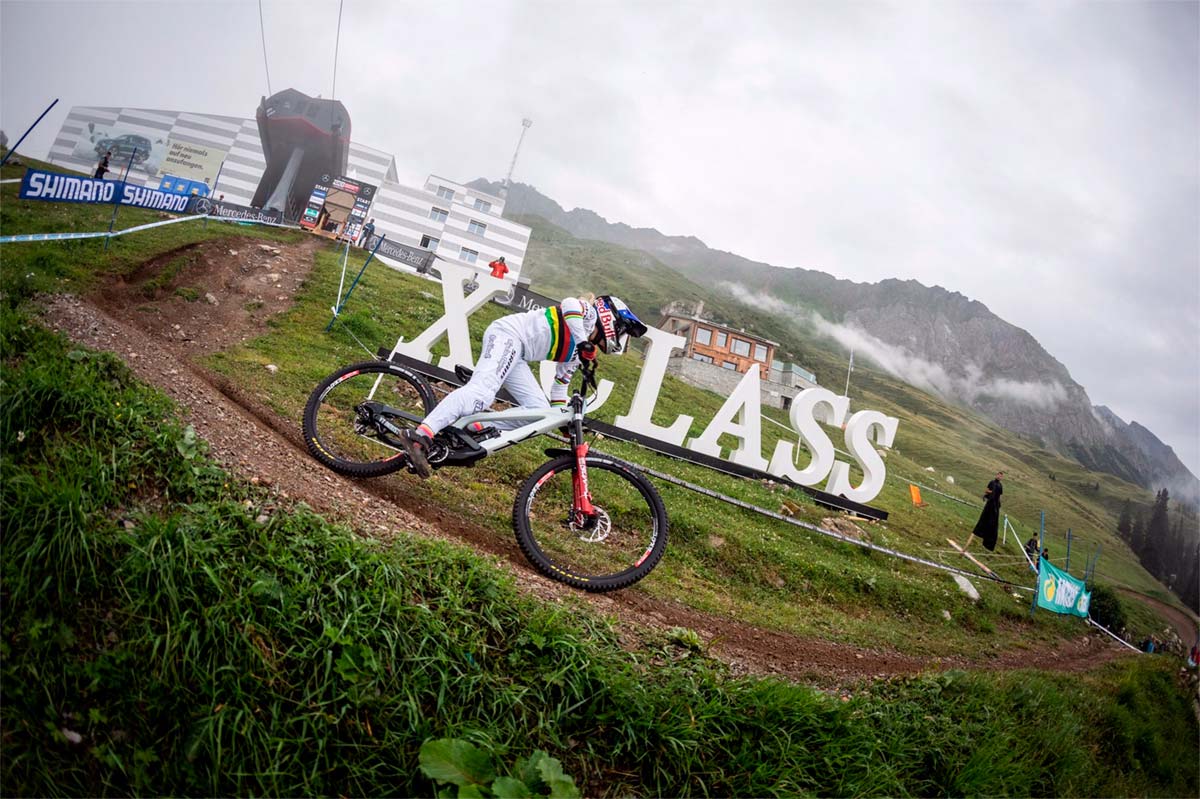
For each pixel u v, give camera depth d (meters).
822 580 10.70
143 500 3.23
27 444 3.20
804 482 15.56
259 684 2.71
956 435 155.38
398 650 3.11
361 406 5.23
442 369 12.34
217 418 5.23
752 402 15.26
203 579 2.86
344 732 2.79
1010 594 16.59
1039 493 96.00
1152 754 8.52
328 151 69.69
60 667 2.47
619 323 5.33
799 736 4.02
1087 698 8.62
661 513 5.30
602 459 5.30
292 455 5.27
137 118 80.81
